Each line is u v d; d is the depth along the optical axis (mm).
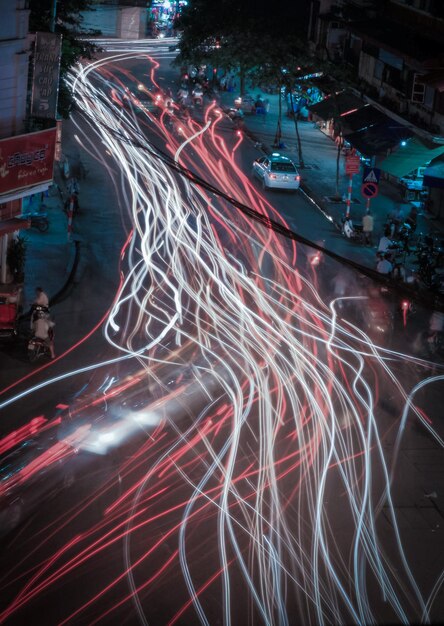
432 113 40562
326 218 38719
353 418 18875
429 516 15109
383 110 46406
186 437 17031
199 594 12180
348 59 54438
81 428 15805
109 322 23859
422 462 17141
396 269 28281
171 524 13969
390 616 12031
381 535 14289
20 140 22766
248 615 11773
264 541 13695
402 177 41688
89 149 45344
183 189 40281
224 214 37094
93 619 11477
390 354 23375
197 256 30953
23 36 23453
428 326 25859
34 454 15102
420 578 13125
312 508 14906
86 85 61844
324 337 24125
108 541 13344
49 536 13344
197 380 19219
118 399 17078
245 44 51750
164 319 24391
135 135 49562
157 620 11547
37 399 18391
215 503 14719
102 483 15000
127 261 29781
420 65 38812
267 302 26844
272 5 54781
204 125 55250
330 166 48312
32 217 32000
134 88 63406
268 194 41719
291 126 57531
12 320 21875
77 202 33812
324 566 13164
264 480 15711
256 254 32062
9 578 12258
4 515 13609
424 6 42750
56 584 12188
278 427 17938
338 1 56656
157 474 15500
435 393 20859
